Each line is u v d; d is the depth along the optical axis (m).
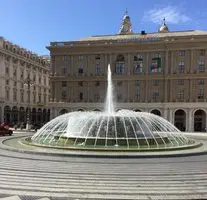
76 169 16.39
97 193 12.29
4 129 41.03
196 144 26.44
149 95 80.25
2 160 18.80
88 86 84.00
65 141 26.64
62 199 11.58
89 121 28.05
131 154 20.06
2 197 11.74
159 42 78.62
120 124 27.16
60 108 83.75
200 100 76.25
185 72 77.69
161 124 30.39
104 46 82.38
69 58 85.25
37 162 18.20
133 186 13.30
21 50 95.62
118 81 82.12
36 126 63.00
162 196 11.98
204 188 13.13
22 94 95.56
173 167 17.12
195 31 85.56
